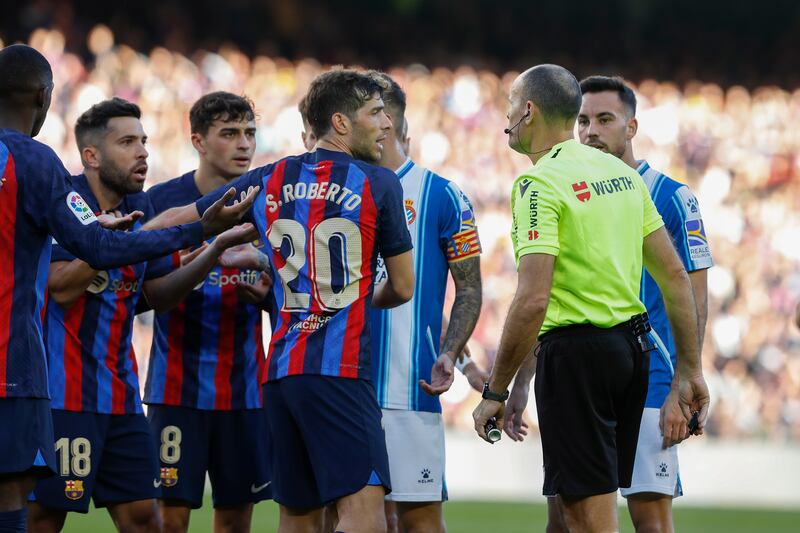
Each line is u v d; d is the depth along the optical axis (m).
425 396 19.20
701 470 50.19
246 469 21.17
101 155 19.48
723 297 70.06
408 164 19.80
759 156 79.38
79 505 18.66
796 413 64.50
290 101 72.19
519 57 95.69
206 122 21.17
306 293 15.75
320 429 15.58
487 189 71.94
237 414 21.12
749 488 50.44
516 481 49.59
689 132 79.69
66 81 64.50
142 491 19.17
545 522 36.38
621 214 16.16
